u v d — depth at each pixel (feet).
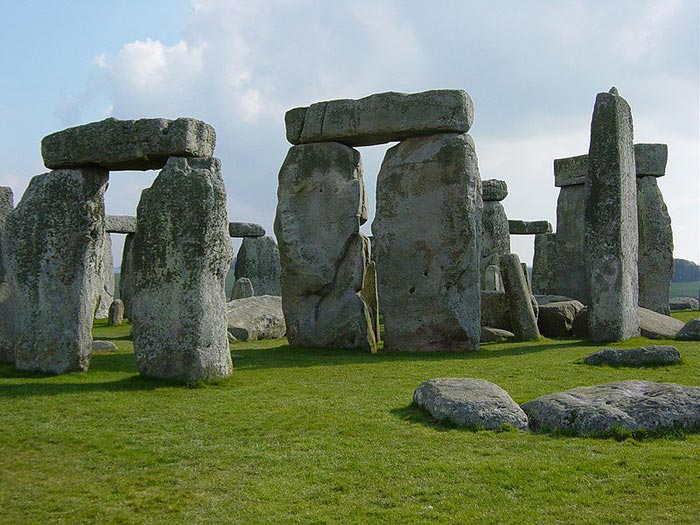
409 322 47.60
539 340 52.16
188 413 27.27
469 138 47.62
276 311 61.77
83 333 35.96
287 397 29.94
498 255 83.41
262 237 106.93
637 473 19.51
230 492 19.72
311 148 49.80
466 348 46.24
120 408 28.04
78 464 22.16
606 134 47.65
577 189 75.92
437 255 47.19
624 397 24.49
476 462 20.88
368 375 35.53
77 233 35.83
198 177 32.81
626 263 48.34
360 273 49.03
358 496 19.04
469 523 17.16
